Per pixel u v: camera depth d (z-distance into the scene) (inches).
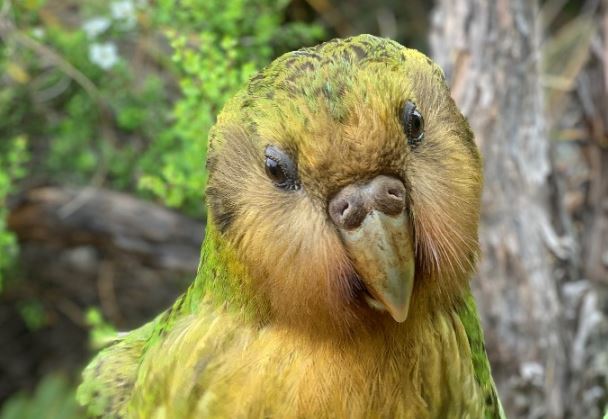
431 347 26.4
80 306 47.1
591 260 38.2
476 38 35.4
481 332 27.9
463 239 25.8
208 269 26.7
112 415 28.2
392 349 26.2
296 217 25.3
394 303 25.0
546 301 35.8
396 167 24.9
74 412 41.5
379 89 24.9
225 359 26.2
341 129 24.8
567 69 42.7
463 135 25.9
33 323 45.9
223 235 26.0
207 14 35.4
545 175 36.1
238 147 25.6
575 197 38.6
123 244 42.2
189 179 33.1
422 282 25.8
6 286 45.7
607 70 38.3
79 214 41.9
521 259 35.4
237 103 25.8
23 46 39.3
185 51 33.2
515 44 35.4
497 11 35.3
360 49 25.5
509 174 35.4
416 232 25.4
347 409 26.2
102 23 38.2
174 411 26.5
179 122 33.7
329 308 25.7
